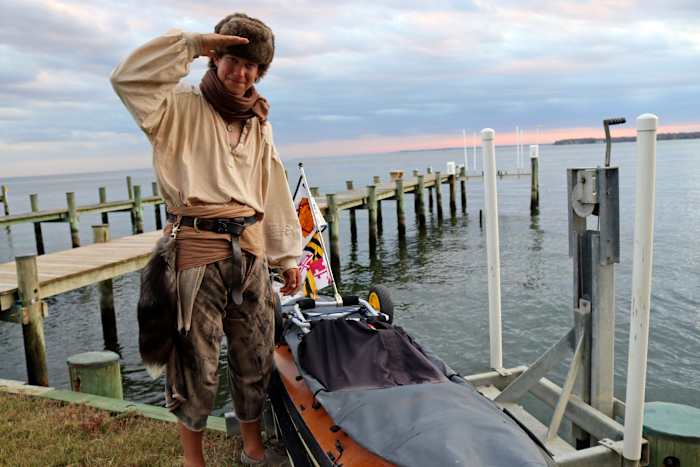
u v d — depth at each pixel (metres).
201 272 2.67
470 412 2.45
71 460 3.88
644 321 3.19
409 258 17.83
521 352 8.84
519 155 55.84
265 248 3.19
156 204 25.05
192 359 2.72
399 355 3.10
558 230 21.23
